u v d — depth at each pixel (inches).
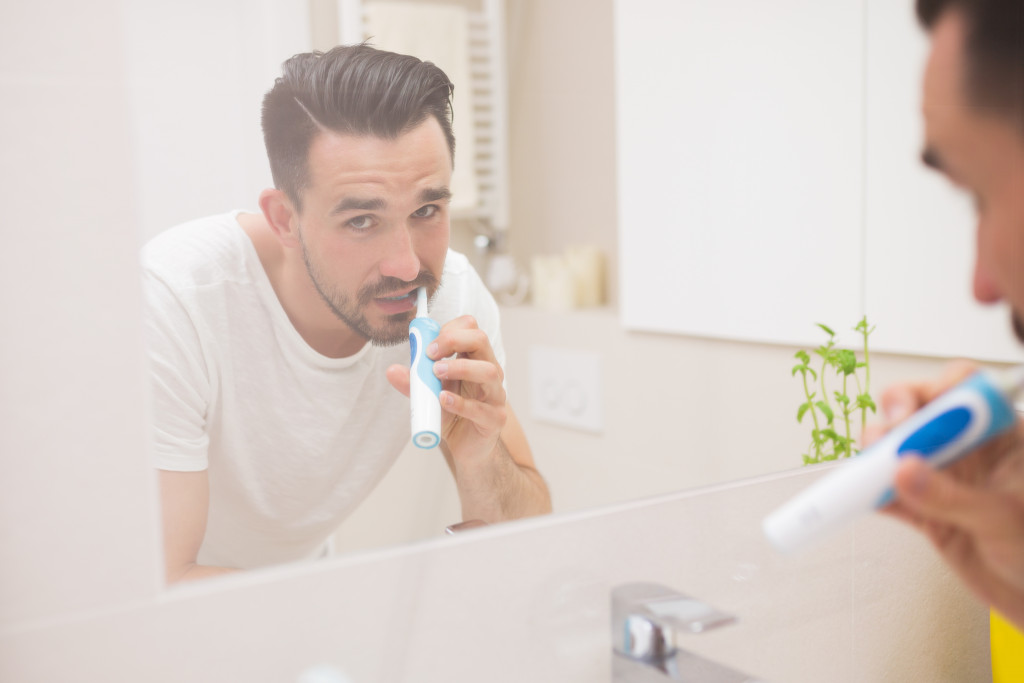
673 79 29.6
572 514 27.9
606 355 28.8
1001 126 32.7
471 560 26.0
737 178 31.5
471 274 26.2
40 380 19.6
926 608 36.1
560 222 27.9
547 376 27.8
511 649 26.8
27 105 19.0
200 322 21.9
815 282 33.1
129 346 20.5
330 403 23.8
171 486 21.9
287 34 22.4
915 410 29.5
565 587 27.7
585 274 28.4
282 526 23.3
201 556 22.3
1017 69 32.1
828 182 32.8
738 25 31.0
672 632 28.3
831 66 31.7
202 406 22.1
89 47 19.5
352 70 23.4
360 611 24.2
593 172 28.6
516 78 26.7
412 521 25.3
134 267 20.4
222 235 22.0
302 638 23.4
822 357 33.6
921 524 27.6
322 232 23.4
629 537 28.9
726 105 30.9
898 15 32.2
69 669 20.4
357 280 24.0
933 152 33.1
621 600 28.8
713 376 31.2
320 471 23.7
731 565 31.3
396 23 24.1
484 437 26.4
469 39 25.6
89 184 19.8
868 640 34.7
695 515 30.4
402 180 24.5
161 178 21.0
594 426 28.5
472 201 26.1
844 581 33.8
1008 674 35.3
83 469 20.2
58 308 19.7
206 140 21.5
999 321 35.5
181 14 20.8
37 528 19.8
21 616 19.8
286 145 22.6
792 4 31.6
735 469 31.9
